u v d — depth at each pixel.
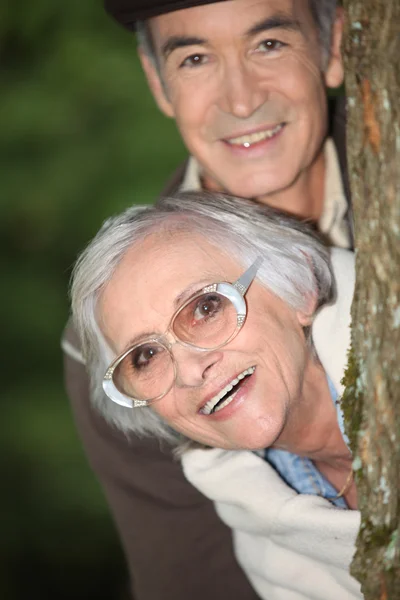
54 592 7.57
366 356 2.25
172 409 2.66
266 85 3.00
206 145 3.13
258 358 2.57
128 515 3.54
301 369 2.62
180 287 2.57
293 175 3.10
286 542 2.77
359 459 2.31
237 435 2.61
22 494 7.91
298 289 2.62
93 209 8.14
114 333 2.67
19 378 8.63
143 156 7.98
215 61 3.01
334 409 2.68
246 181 3.11
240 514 2.88
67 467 8.02
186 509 3.44
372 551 2.27
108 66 8.27
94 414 3.38
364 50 2.15
